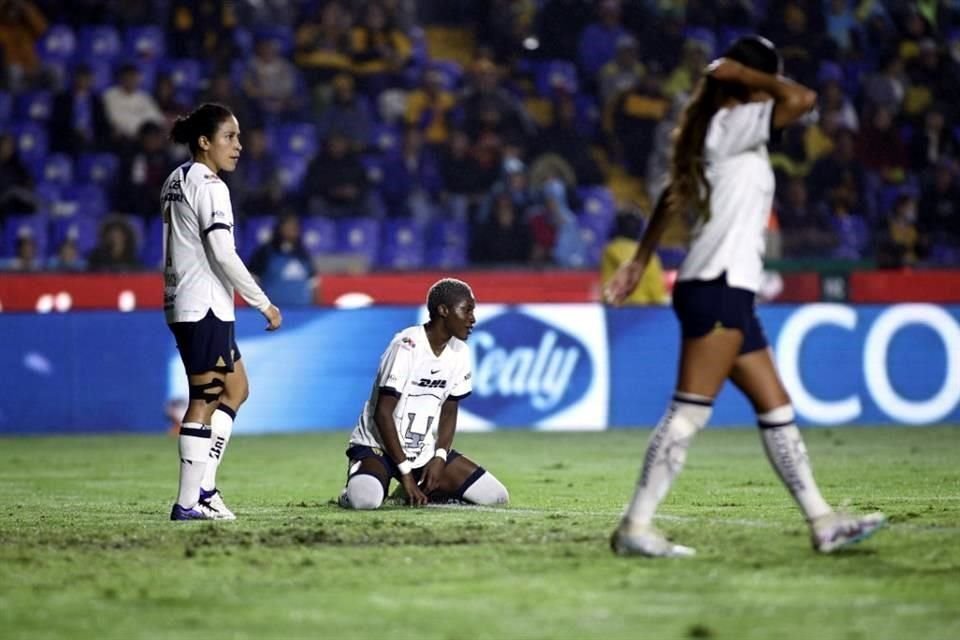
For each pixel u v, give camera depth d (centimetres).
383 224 7562
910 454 4812
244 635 1700
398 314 6194
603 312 6297
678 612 1806
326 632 1712
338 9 8275
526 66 8631
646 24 8694
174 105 7731
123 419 6016
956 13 9281
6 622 1791
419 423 3145
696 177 2195
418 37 8669
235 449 5253
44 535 2614
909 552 2270
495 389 6156
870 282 7319
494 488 3191
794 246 7700
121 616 1819
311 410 6112
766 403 2245
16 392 5938
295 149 7819
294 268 6725
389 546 2397
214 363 2892
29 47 8006
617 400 6297
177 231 2888
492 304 6650
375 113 8138
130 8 8162
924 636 1659
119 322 6022
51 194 7425
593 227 7894
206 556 2306
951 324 6469
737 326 2202
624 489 3666
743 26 8969
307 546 2409
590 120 8494
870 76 8750
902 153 8531
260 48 7900
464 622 1758
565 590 1966
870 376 6372
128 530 2689
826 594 1922
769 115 2198
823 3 8988
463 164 7712
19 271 6550
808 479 2258
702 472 4144
